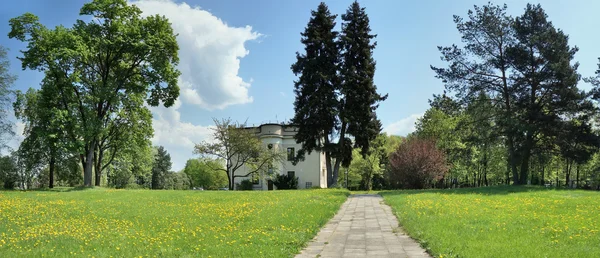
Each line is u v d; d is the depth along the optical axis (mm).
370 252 8906
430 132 51469
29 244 9359
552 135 31875
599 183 58812
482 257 7320
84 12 36469
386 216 15508
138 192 29688
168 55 40062
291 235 10453
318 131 39438
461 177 62812
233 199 22234
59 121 34719
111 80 38531
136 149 45625
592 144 31203
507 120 31672
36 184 55000
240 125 50000
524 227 10648
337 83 39250
